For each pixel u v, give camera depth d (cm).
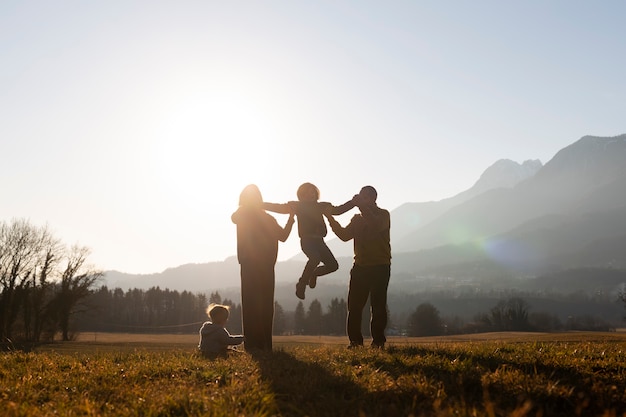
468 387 606
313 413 521
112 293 17050
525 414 486
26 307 6994
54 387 692
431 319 14675
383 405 537
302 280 1025
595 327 19462
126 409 536
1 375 799
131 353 1110
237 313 16500
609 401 541
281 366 766
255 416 495
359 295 1138
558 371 688
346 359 828
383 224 1112
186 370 785
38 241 6794
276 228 1089
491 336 8800
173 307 17388
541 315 17588
